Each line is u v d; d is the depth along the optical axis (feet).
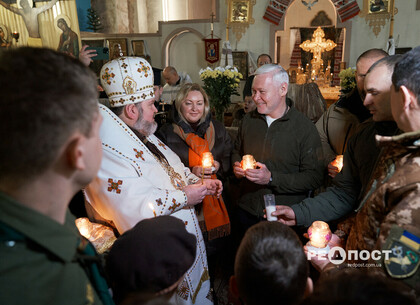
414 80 2.81
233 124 13.28
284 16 27.73
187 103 7.77
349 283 1.76
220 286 8.09
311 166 6.73
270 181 6.68
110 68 5.11
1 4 19.99
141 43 30.45
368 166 4.56
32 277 1.90
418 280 2.58
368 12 26.17
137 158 4.90
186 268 2.89
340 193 5.05
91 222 5.46
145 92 5.29
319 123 8.74
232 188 8.07
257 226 2.75
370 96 4.24
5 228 1.90
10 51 1.88
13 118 1.74
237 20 28.32
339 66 29.32
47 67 1.82
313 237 4.27
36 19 20.89
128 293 2.66
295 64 32.73
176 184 5.66
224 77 13.38
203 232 7.32
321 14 31.42
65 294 2.06
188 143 7.81
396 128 4.24
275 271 2.36
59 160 1.94
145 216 4.58
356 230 3.79
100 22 31.71
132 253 2.67
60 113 1.80
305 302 1.87
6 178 1.90
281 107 6.85
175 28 29.94
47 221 1.99
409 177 2.81
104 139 4.75
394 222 2.76
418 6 24.90
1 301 1.78
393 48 23.24
